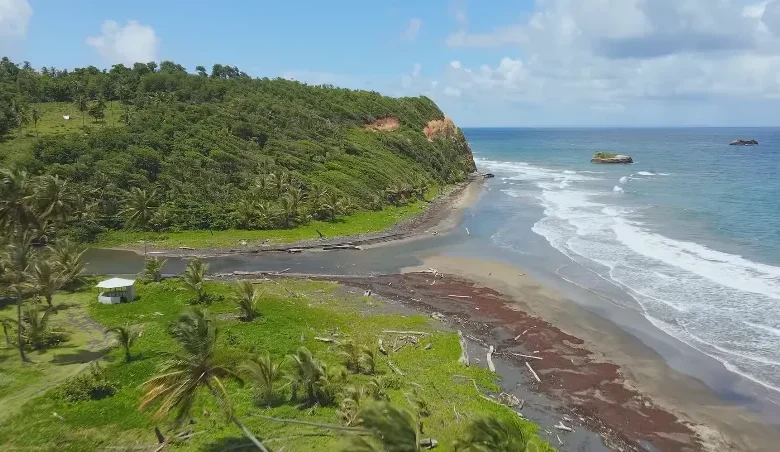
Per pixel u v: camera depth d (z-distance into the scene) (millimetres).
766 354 33156
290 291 45625
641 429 26281
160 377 21812
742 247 56000
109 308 40750
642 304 41469
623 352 34188
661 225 67625
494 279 49094
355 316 39750
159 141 74312
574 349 34781
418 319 39219
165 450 23094
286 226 67812
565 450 24469
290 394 27969
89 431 24500
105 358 32000
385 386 28656
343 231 67688
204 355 22141
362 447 16672
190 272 43562
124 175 67438
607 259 53688
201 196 69000
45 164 65750
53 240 59156
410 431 17391
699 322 37875
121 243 61125
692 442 25281
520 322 39219
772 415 27234
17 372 30188
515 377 31297
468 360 32938
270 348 32781
